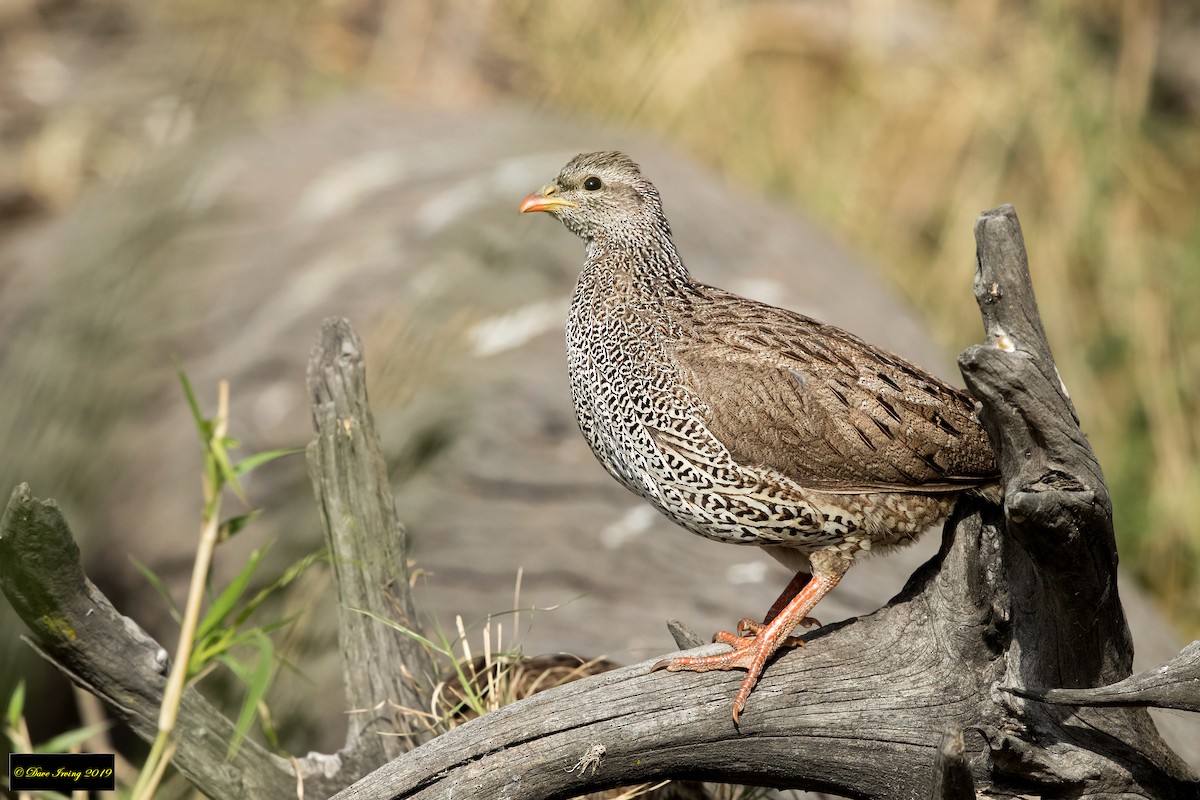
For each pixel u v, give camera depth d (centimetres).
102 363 1195
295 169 1374
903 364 668
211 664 653
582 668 707
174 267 1256
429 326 1109
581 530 937
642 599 875
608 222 730
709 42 1711
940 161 1667
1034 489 505
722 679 595
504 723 589
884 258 1603
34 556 559
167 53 1708
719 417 652
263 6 1667
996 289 512
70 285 1287
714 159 1655
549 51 1723
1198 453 1459
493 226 1208
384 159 1378
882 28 1738
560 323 1127
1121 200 1647
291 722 859
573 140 1426
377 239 1220
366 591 694
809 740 591
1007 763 566
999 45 1756
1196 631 1276
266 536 1019
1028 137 1672
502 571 905
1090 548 513
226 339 1170
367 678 692
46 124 1817
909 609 600
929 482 645
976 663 586
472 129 1470
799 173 1656
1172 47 1806
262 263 1235
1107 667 561
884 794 596
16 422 1197
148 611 1054
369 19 1800
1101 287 1576
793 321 686
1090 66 1725
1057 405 501
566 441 1021
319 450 694
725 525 671
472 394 1048
